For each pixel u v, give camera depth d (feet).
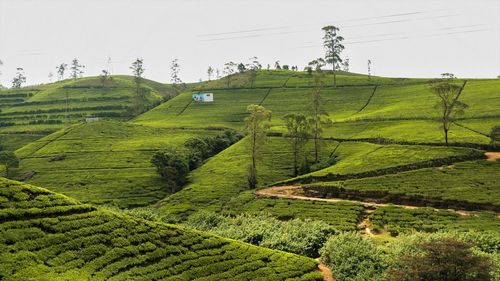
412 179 265.75
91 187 346.74
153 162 356.18
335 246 151.84
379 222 211.41
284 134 417.90
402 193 246.68
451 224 197.16
